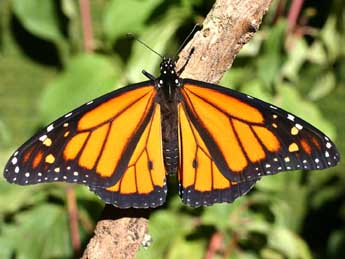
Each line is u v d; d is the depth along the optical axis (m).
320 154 0.46
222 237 0.64
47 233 0.65
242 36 0.47
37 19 0.65
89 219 0.65
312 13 0.66
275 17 0.63
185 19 0.61
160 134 0.48
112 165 0.47
